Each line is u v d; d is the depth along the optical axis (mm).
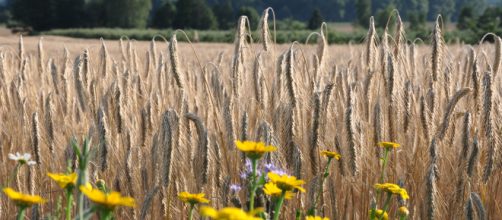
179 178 4488
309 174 4645
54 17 108500
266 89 5109
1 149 5578
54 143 5105
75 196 4582
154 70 7016
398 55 5535
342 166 4461
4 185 5078
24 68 6980
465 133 4492
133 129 5086
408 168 4926
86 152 2312
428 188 4039
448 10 196625
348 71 5543
